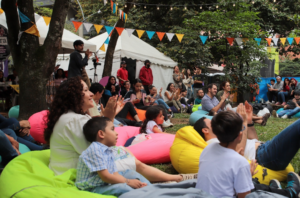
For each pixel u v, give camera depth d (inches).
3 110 373.4
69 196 85.4
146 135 164.6
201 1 589.3
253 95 521.0
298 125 109.3
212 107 250.4
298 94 345.7
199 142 130.6
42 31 308.5
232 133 85.4
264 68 601.6
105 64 357.1
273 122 301.1
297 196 102.0
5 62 364.5
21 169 102.2
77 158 103.1
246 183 82.2
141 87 291.1
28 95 207.8
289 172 114.0
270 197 80.2
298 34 532.4
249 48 472.4
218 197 84.0
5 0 201.9
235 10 497.4
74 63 235.0
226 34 482.6
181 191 84.7
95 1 685.3
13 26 209.2
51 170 104.6
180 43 543.8
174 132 238.4
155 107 181.3
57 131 102.0
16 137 152.6
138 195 84.3
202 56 537.3
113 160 98.6
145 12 613.6
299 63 934.4
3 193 91.4
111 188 91.1
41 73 209.9
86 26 263.1
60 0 211.2
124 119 228.1
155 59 453.1
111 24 619.5
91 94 111.0
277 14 593.0
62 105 104.1
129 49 411.5
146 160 147.2
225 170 83.8
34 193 86.7
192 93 461.1
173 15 592.7
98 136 95.6
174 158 135.9
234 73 494.0
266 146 121.4
